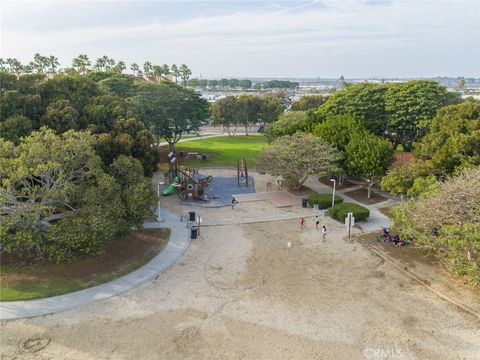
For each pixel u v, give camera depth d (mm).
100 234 24812
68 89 41281
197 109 65125
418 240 26156
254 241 32281
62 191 25016
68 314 21688
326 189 47375
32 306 22234
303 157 41500
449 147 35625
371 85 60812
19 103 36156
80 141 27562
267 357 18469
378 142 42375
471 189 23844
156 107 59406
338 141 45500
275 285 25141
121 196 28953
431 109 53500
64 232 24016
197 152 69562
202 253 29875
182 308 22453
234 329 20531
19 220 23734
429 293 24125
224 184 49812
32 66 77125
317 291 24406
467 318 21516
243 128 109938
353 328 20656
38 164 24750
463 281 25250
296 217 38000
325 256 29438
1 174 25016
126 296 23641
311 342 19547
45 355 18422
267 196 44625
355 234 33594
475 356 18562
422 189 32031
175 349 18953
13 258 26766
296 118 62469
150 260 28359
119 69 93688
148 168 39125
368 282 25531
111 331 20266
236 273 26766
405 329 20562
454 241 21906
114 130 39000
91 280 25078
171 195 44688
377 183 48969
